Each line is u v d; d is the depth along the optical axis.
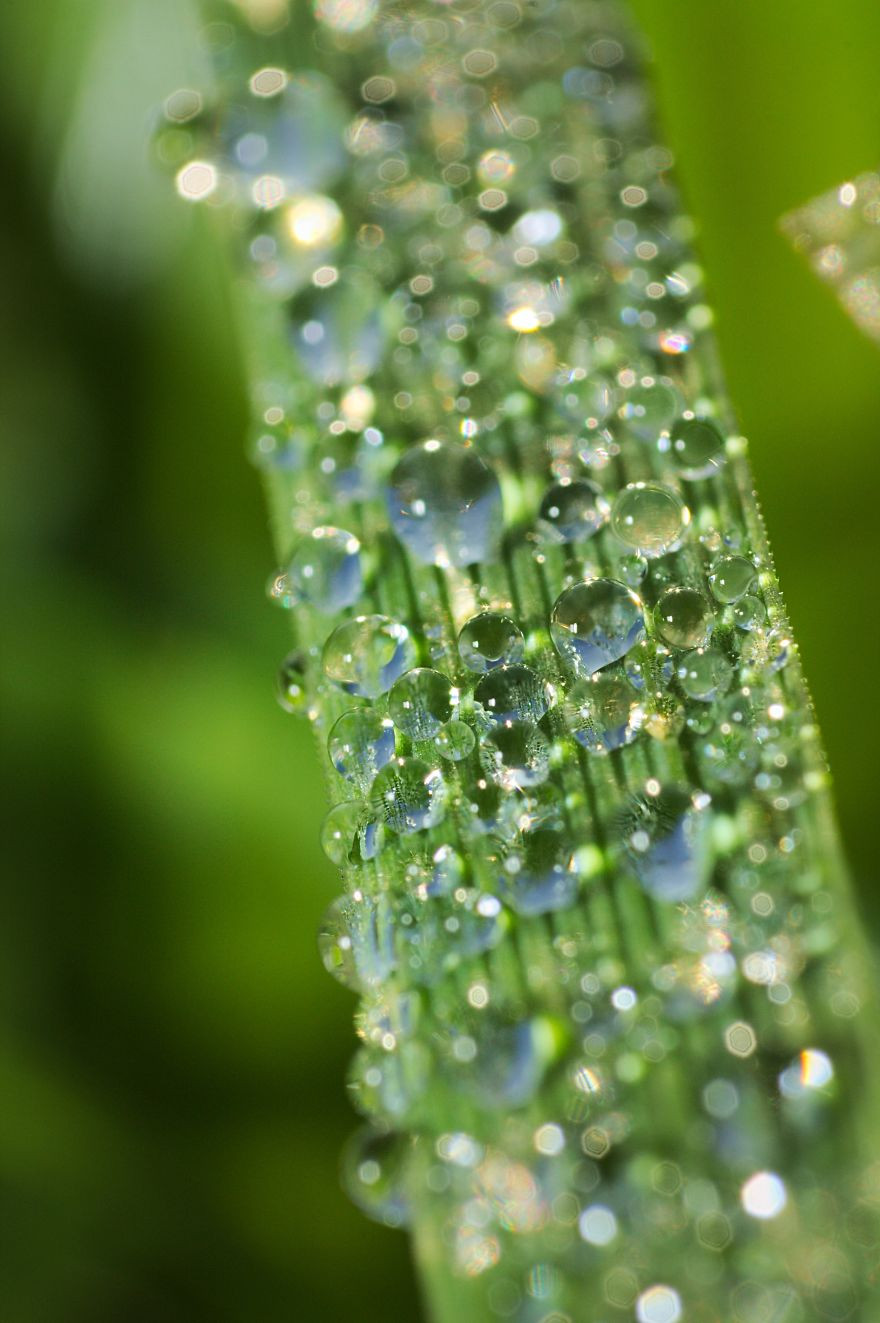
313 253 0.06
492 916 0.05
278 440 0.06
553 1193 0.05
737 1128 0.05
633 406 0.06
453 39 0.06
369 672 0.05
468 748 0.05
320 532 0.05
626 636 0.05
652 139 0.06
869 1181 0.05
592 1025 0.05
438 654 0.05
